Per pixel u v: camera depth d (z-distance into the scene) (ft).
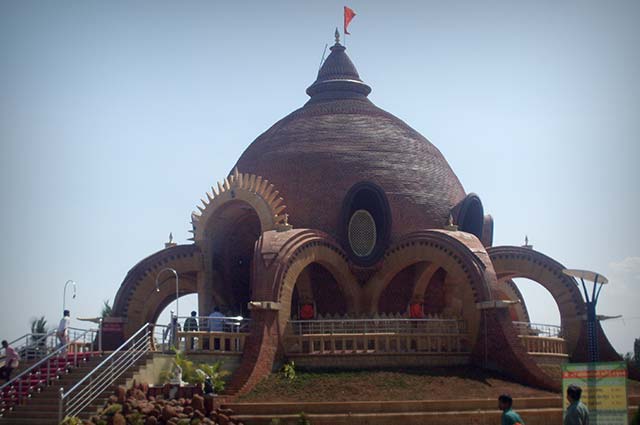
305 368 119.03
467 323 128.16
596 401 74.13
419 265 141.18
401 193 144.25
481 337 125.29
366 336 120.98
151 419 92.99
